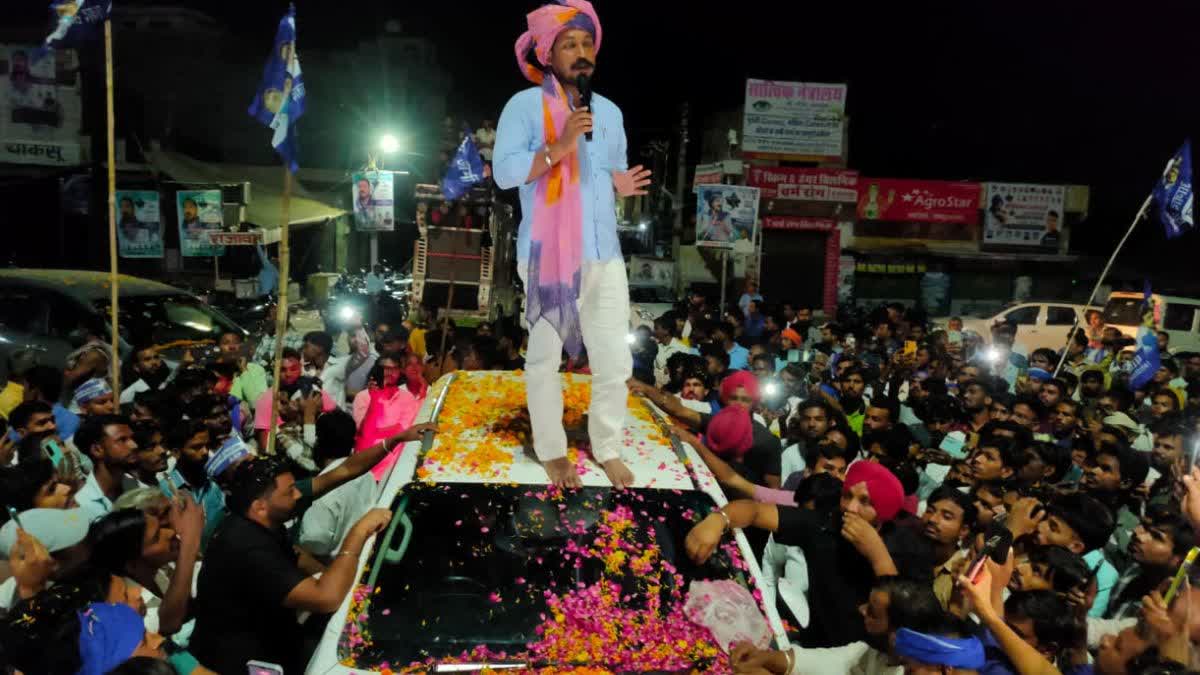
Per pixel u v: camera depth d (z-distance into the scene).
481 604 3.86
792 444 7.03
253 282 21.44
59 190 25.30
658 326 11.66
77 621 3.14
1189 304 21.77
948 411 8.02
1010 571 3.76
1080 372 12.06
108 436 4.94
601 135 4.22
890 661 3.35
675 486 4.19
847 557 4.24
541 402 4.14
